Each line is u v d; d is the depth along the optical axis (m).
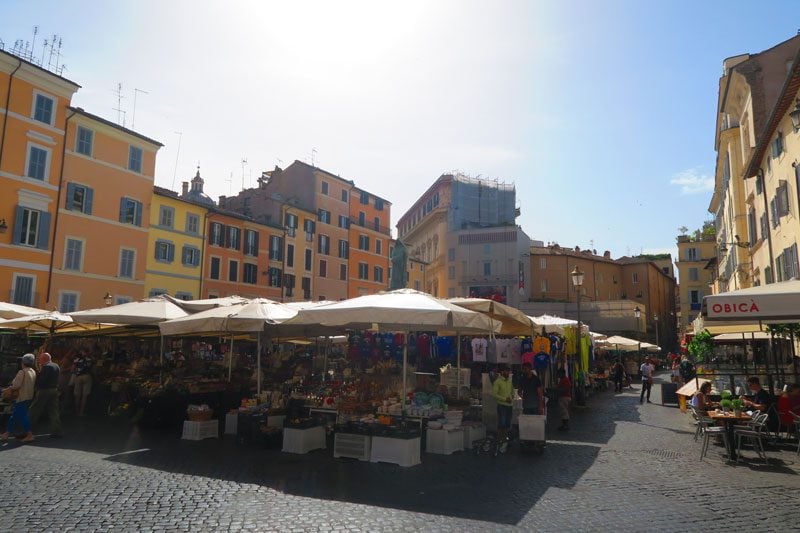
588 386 28.44
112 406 16.05
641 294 83.00
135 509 6.88
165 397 13.46
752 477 9.27
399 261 27.72
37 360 17.17
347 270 62.81
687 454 11.46
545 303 67.75
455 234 74.25
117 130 37.44
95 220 35.94
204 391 14.29
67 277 34.03
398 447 9.77
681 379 24.39
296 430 10.74
